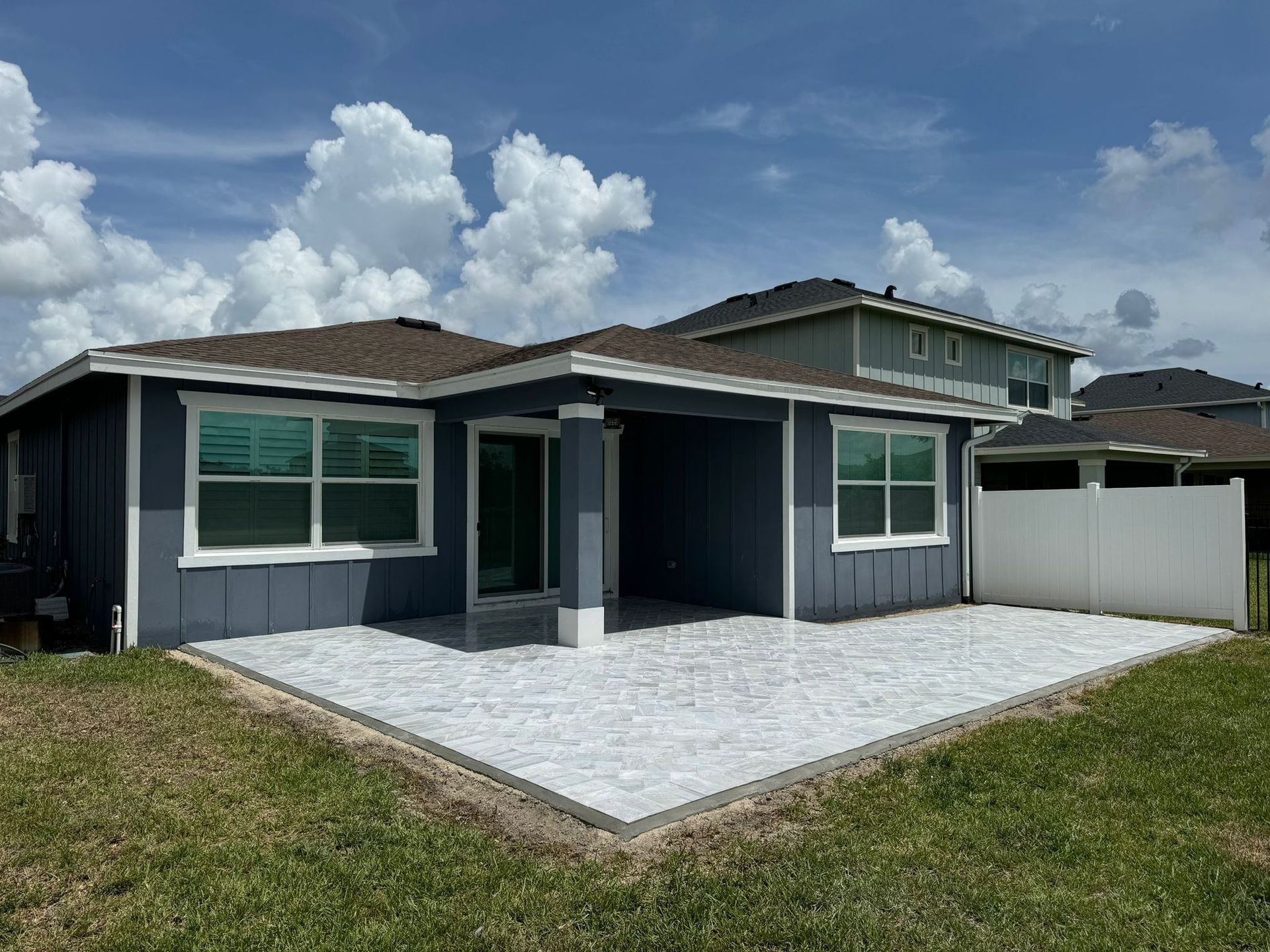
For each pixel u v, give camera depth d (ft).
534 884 10.64
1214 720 18.78
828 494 34.35
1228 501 32.81
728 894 10.36
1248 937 9.61
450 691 20.36
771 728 17.39
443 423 32.55
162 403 26.08
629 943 9.34
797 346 55.31
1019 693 20.88
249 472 28.04
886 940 9.40
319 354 32.07
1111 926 9.80
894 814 13.10
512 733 16.87
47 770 14.55
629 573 39.42
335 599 29.68
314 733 17.24
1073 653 26.50
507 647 26.20
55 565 33.91
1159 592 34.55
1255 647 28.14
